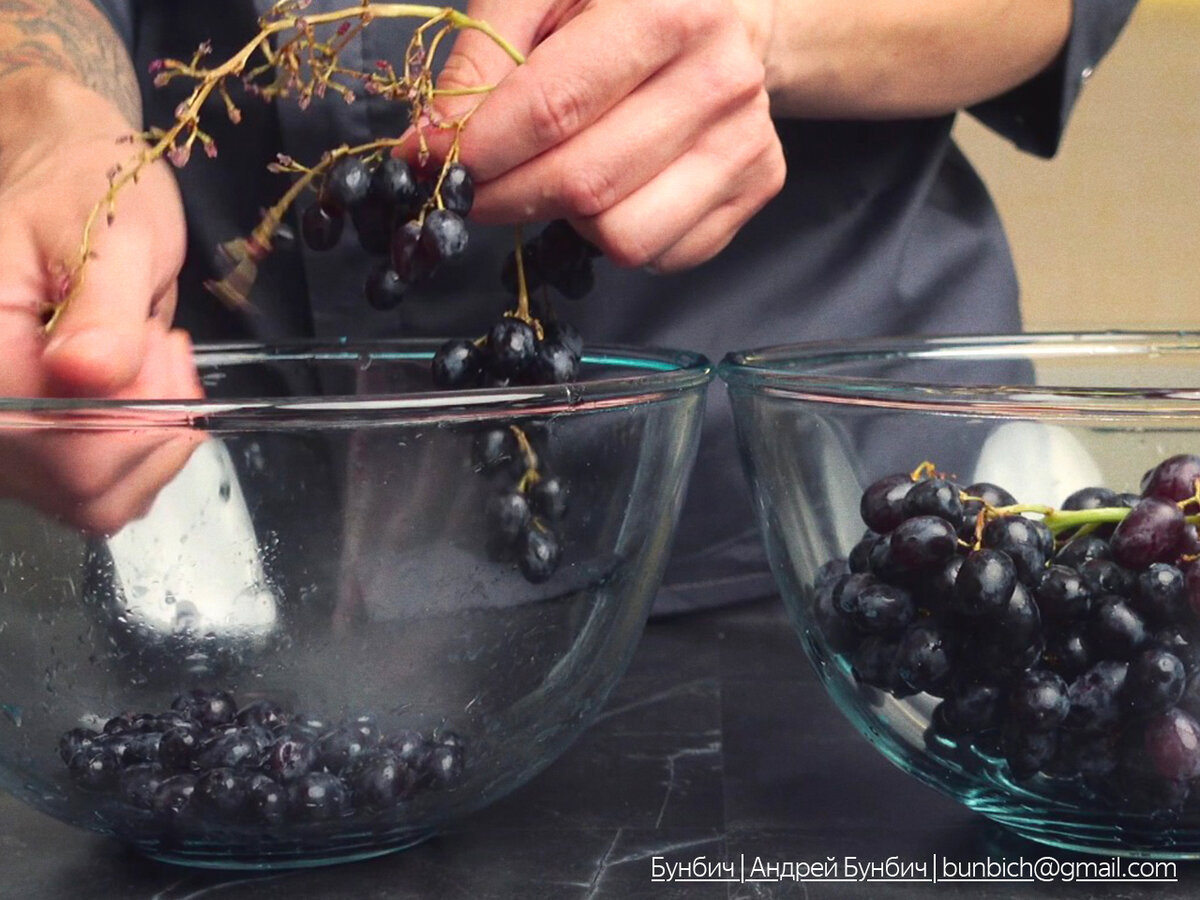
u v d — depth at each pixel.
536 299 0.70
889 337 0.77
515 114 0.61
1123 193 2.15
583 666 0.60
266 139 0.90
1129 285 2.18
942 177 1.01
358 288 0.89
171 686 0.56
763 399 0.62
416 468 0.55
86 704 0.56
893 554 0.55
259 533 0.55
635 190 0.64
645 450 0.59
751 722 0.74
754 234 0.94
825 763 0.69
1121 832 0.58
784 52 0.81
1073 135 2.14
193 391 0.63
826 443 0.60
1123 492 0.58
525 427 0.55
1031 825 0.60
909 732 0.59
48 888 0.58
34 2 0.84
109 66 0.85
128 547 0.54
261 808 0.55
